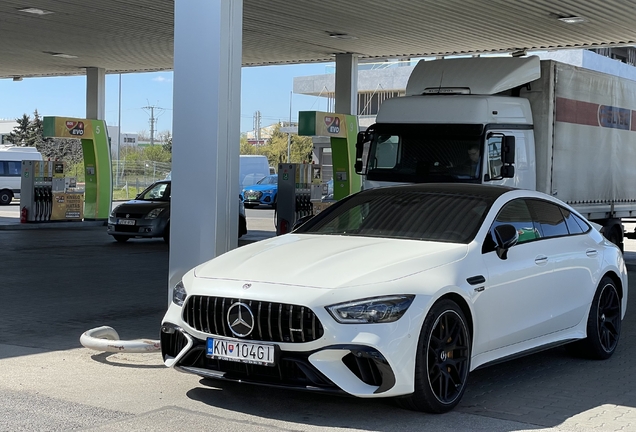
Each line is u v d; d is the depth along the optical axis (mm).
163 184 19906
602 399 5891
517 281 6059
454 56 22188
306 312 4969
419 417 5270
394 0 15273
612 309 7449
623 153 15898
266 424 5055
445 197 6543
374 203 6691
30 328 8336
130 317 9102
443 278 5359
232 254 5965
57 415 5195
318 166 20344
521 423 5203
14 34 19984
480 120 12086
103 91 25828
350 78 21953
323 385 4965
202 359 5379
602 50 54781
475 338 5637
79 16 17547
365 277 5133
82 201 25375
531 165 13023
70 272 13125
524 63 12961
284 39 19844
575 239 7027
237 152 7727
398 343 4988
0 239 19391
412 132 12500
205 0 7480
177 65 7629
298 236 6332
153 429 4914
